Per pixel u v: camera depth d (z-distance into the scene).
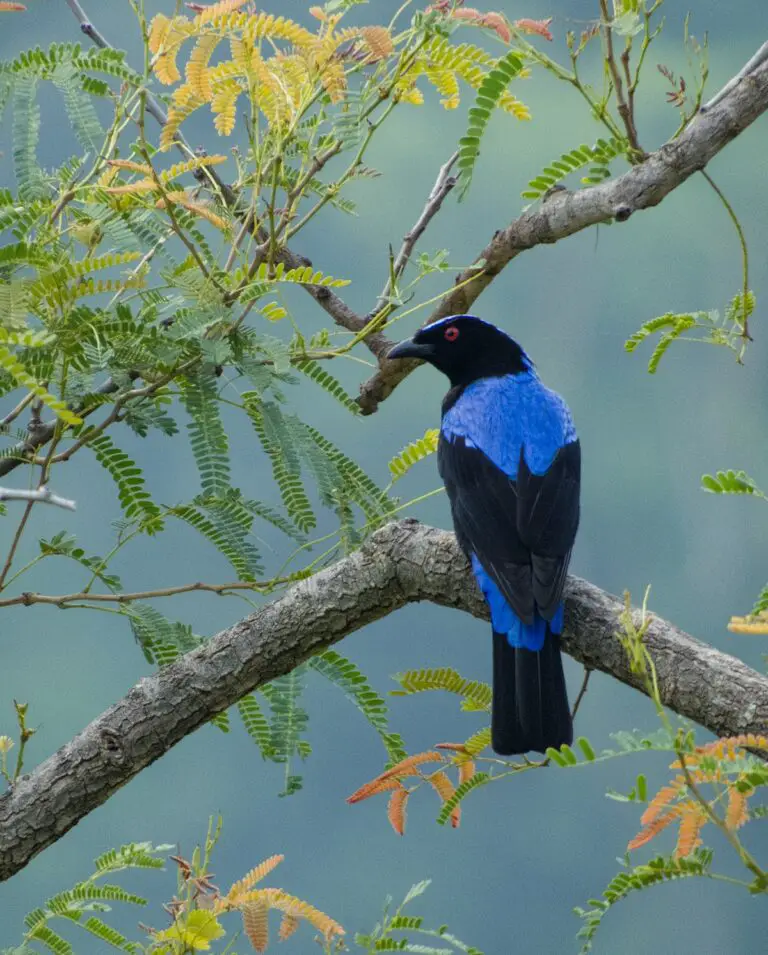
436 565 9.89
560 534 10.48
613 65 9.38
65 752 9.70
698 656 8.41
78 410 9.70
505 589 9.79
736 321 9.26
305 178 9.75
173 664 9.83
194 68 9.48
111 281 9.27
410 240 11.66
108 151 9.89
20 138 9.65
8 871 9.64
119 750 9.65
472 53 9.59
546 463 11.35
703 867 6.71
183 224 10.03
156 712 9.70
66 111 9.80
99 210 9.66
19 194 9.57
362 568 9.84
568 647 9.56
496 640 9.79
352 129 9.39
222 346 9.23
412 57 9.30
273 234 9.52
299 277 9.56
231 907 8.39
